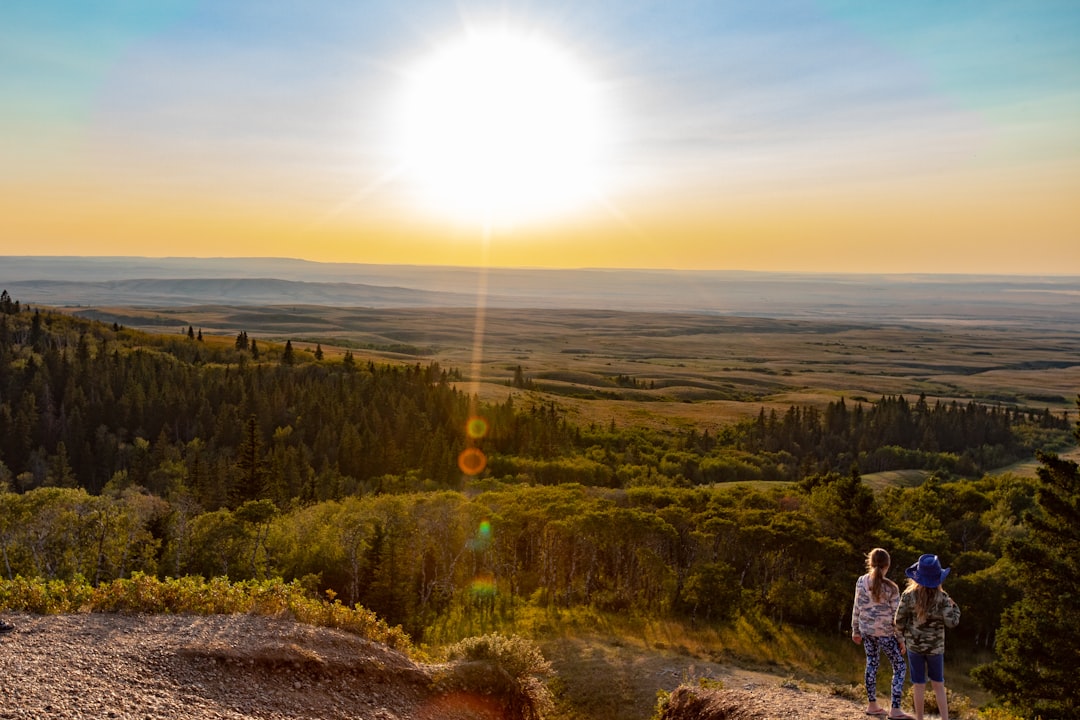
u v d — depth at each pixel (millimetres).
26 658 13828
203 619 18219
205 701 13711
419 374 168500
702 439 172875
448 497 65562
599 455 136250
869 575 14125
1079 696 28359
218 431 124438
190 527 57125
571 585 51812
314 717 14766
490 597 51344
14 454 114062
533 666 20969
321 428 126250
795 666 39375
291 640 17516
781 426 186125
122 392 135250
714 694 17859
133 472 105562
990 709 17266
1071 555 30484
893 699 13312
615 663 36375
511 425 139125
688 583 48781
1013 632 30984
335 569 53375
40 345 160625
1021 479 86688
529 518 56656
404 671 18312
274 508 57781
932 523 70688
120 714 12141
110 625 16812
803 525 54844
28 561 48906
